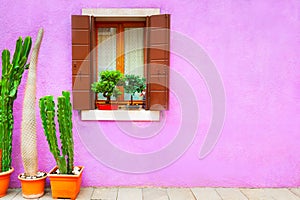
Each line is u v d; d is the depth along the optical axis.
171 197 3.32
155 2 3.53
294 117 3.62
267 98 3.61
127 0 3.52
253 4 3.54
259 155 3.64
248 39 3.56
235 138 3.63
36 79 3.47
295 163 3.65
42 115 3.19
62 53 3.55
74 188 3.20
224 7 3.54
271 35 3.56
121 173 3.64
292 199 3.29
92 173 3.63
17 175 3.60
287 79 3.60
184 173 3.65
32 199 3.21
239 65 3.58
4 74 3.24
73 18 3.43
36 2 3.52
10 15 3.52
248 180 3.66
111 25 3.73
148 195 3.37
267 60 3.58
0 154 3.24
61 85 3.56
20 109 3.58
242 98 3.61
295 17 3.55
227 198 3.30
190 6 3.54
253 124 3.62
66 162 3.44
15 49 3.33
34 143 3.26
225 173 3.65
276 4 3.55
